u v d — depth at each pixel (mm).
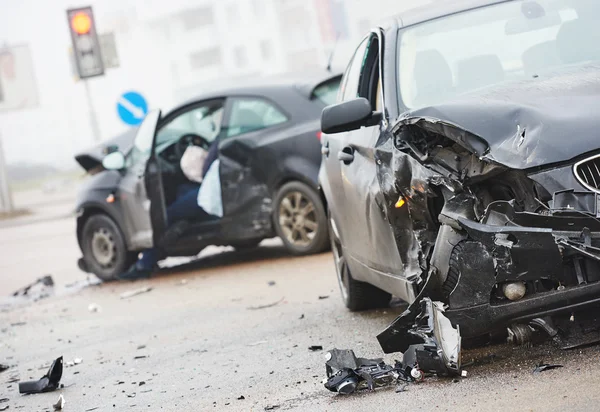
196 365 7375
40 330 10883
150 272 13961
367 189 6426
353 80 7723
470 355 5711
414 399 5113
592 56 6223
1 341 10516
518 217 4941
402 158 5617
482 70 6367
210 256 15094
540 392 4766
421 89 6395
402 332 5398
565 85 5551
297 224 12516
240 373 6754
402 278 6137
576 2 6688
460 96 5980
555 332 5059
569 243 4852
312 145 12289
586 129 5035
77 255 20250
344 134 7453
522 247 4902
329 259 12008
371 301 8273
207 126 13070
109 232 13953
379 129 6363
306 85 12641
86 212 14188
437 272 5207
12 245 25953
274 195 12594
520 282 4977
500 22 6695
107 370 7805
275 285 10969
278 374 6477
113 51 24844
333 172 7637
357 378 5617
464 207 5188
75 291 14062
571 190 4910
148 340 8969
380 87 6746
